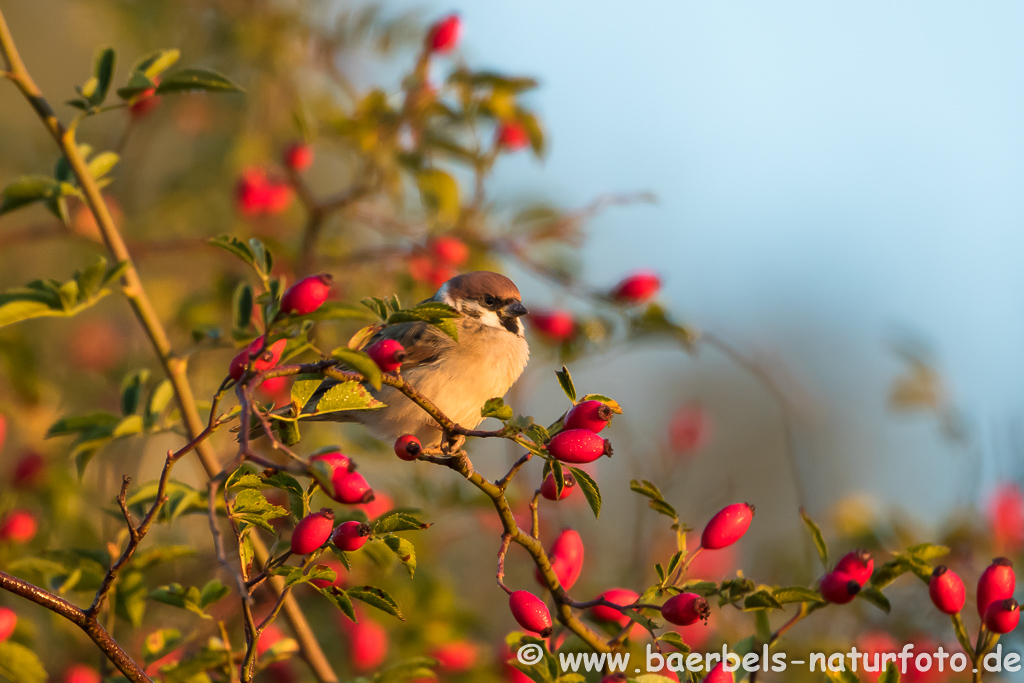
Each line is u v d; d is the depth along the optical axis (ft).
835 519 34.09
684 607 17.31
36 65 50.96
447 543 35.91
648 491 19.43
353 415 31.32
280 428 17.40
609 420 17.84
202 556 31.30
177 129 45.91
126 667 16.42
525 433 17.65
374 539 17.25
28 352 29.96
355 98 39.29
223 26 41.68
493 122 34.27
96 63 23.15
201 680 21.26
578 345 35.63
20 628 22.71
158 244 32.27
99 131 42.50
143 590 23.22
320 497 26.16
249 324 25.71
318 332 30.94
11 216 42.55
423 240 35.35
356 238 44.34
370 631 28.78
